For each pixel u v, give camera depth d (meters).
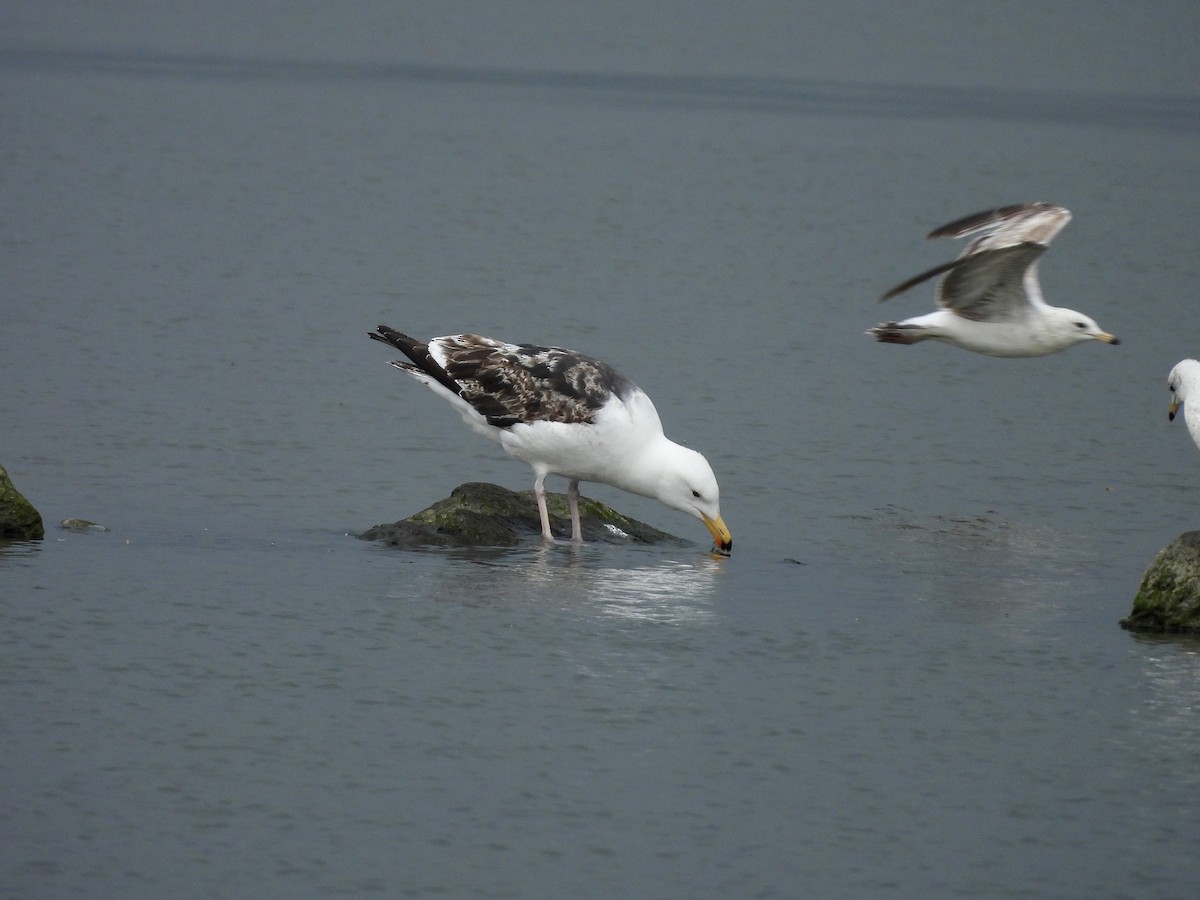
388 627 13.62
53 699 11.88
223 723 11.64
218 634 13.27
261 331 25.56
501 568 15.36
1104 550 16.97
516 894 9.67
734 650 13.48
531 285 30.05
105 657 12.68
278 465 18.73
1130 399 23.88
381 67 69.19
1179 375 15.84
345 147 45.91
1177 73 75.75
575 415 15.88
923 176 44.53
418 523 16.25
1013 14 93.94
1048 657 13.59
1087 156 48.91
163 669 12.51
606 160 45.47
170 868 9.79
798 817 10.67
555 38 82.25
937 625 14.32
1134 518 18.23
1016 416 22.70
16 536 15.41
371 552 15.70
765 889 9.84
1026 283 18.80
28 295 27.03
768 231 36.47
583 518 16.78
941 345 26.80
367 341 25.34
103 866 9.77
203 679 12.37
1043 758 11.62
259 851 10.00
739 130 52.25
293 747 11.33
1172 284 32.12
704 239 35.22
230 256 31.28
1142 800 11.03
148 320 25.84
